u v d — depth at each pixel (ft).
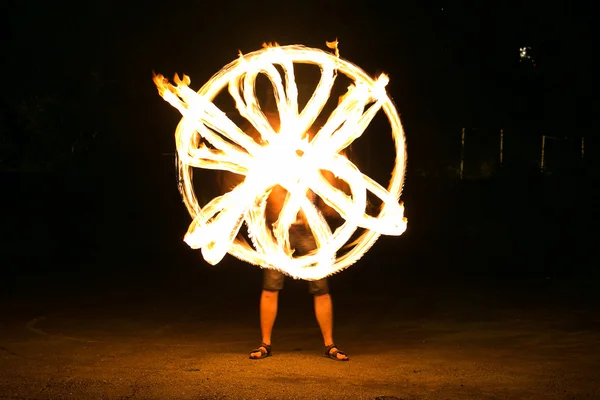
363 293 34.83
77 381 19.88
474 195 64.85
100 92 72.43
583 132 78.18
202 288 36.22
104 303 32.19
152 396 18.56
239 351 23.61
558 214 61.00
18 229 55.52
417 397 18.51
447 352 23.38
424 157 76.43
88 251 48.57
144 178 66.59
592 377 20.35
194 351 23.57
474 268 42.57
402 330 26.94
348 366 21.57
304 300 33.22
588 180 68.39
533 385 19.61
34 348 23.82
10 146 73.46
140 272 41.04
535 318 28.68
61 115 72.79
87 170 69.21
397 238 54.29
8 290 35.12
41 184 65.92
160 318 29.12
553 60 76.28
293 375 20.53
